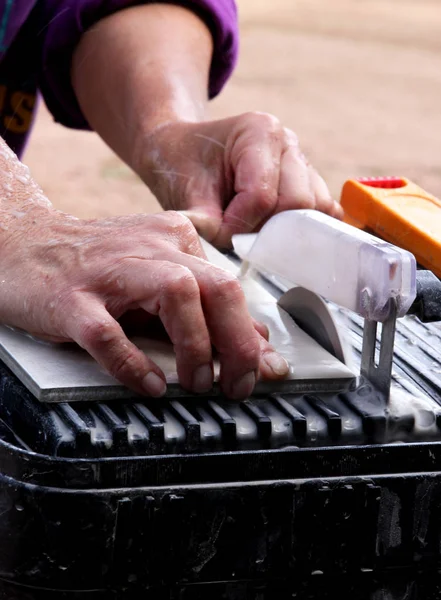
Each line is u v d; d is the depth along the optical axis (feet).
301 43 40.06
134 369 3.71
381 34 43.21
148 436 3.50
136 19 7.20
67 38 7.25
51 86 7.70
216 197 6.37
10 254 4.36
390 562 3.67
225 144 6.37
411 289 3.72
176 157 6.57
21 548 3.40
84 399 3.73
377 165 24.68
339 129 28.17
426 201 5.95
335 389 4.00
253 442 3.61
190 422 3.57
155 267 3.83
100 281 3.96
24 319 4.17
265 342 4.17
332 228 4.09
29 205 4.70
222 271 3.84
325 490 3.53
